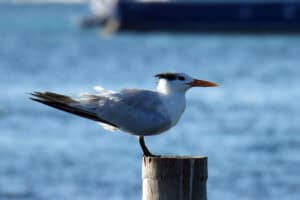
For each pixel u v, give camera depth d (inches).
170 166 459.5
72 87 1877.5
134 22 3924.7
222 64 2559.1
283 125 1288.1
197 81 536.7
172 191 460.1
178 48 3280.0
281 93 1674.5
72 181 963.3
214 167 1013.2
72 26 5625.0
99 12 5032.0
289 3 3772.1
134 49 3302.2
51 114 1421.0
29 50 3356.3
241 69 2349.9
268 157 1066.7
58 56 3021.7
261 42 3469.5
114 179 962.7
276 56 2839.6
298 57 2785.4
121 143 1159.6
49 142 1174.3
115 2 3959.2
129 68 2469.2
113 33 3969.0
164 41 3617.1
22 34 4675.2
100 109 527.2
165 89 538.9
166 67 2484.0
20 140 1186.6
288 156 1069.8
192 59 2795.3
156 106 532.7
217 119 1344.7
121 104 530.3
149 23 3897.6
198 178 460.8
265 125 1288.1
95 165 1027.3
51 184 950.4
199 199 461.1
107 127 541.6
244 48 3211.1
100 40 3836.1
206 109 1449.3
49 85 1920.5
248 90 1734.7
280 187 928.9
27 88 1850.4
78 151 1110.4
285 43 3398.1
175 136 1204.5
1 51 3289.9
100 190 925.2
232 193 912.3
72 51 3289.9
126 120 529.7
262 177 968.3
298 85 1827.0
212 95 1638.8
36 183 954.1
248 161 1044.5
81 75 2212.1
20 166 1027.9
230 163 1032.8
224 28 3828.7
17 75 2219.5
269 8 3786.9
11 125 1317.7
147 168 462.6
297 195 904.3
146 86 1915.6
